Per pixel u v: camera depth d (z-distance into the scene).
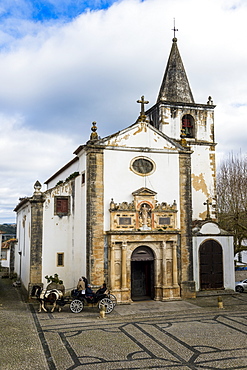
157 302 23.58
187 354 13.86
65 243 25.20
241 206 37.81
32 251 24.36
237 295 26.39
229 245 27.58
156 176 24.97
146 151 24.92
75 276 24.81
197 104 30.77
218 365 12.77
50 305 22.58
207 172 30.52
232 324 18.08
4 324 17.19
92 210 23.23
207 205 28.33
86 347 14.50
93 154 23.67
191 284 24.89
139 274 25.78
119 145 24.31
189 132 31.02
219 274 26.92
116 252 23.31
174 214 24.83
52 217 25.08
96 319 19.08
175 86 31.61
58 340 15.30
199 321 18.70
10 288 30.52
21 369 12.16
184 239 25.12
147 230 23.91
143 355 13.72
